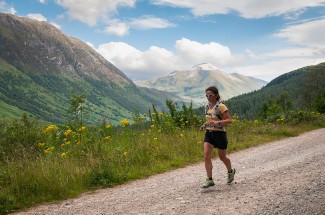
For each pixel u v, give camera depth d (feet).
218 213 17.11
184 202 19.62
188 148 39.99
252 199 19.15
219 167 31.86
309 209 16.87
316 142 46.96
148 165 32.89
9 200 21.43
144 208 19.04
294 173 25.48
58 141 34.14
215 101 22.95
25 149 30.53
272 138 57.57
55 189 23.65
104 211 19.11
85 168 28.37
